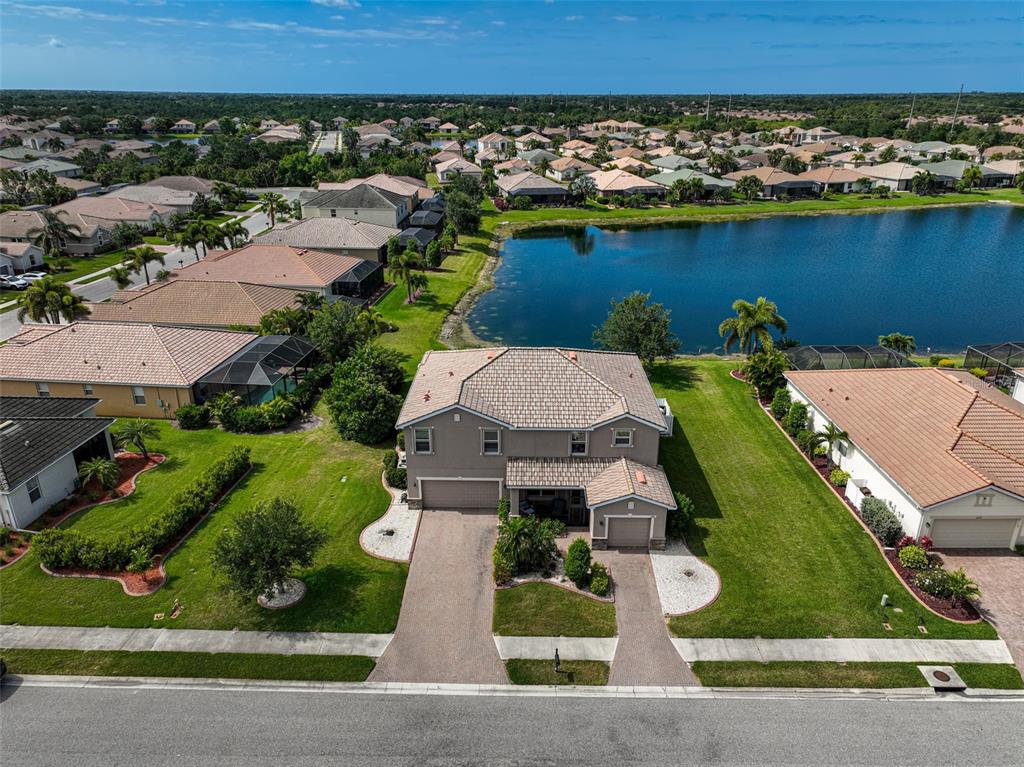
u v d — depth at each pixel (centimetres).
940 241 11556
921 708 2508
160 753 2305
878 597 3070
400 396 4941
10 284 8106
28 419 3894
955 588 2947
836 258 10500
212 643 2803
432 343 6588
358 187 10794
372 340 6025
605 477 3491
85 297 7538
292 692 2573
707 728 2422
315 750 2322
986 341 6988
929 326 7481
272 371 4947
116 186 13938
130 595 3067
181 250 9775
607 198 14562
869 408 4153
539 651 2777
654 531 3375
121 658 2720
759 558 3350
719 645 2808
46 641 2802
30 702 2516
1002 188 16300
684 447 4438
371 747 2336
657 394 5266
